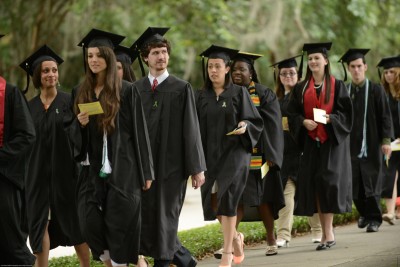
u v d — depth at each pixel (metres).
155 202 21.19
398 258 23.33
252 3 57.44
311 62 27.55
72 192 22.95
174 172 21.38
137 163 19.89
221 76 24.23
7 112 19.12
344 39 59.47
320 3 58.81
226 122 24.05
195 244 28.28
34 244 22.80
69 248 33.75
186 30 57.44
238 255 24.39
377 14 59.66
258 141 26.00
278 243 28.44
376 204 31.23
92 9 60.19
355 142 31.73
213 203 24.39
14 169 18.92
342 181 27.38
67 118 20.48
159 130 21.47
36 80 23.41
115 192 19.52
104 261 20.12
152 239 21.11
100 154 19.72
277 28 56.97
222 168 23.80
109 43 20.28
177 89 21.64
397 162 33.38
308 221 31.86
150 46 21.67
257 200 25.56
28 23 57.44
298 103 27.84
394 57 33.75
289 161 29.00
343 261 24.33
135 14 59.38
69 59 61.97
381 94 31.67
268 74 59.06
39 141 23.05
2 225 18.80
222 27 56.38
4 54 59.72
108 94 19.61
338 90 27.50
